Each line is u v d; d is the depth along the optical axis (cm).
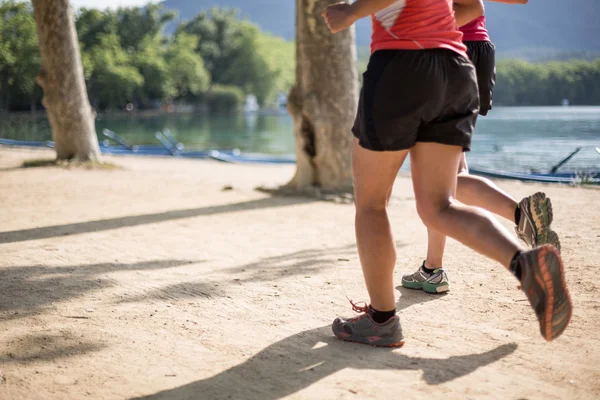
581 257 408
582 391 218
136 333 293
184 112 7944
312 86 790
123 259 448
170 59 8212
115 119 5388
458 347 263
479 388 222
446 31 240
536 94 4962
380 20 242
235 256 455
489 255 221
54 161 1181
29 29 5909
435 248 343
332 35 777
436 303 327
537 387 222
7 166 1182
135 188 881
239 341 279
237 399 220
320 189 798
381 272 258
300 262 431
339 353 261
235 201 756
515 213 284
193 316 317
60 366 255
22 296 357
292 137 2883
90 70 6819
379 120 238
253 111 8562
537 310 209
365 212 258
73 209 694
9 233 554
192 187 898
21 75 5912
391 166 247
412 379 231
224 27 10006
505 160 1422
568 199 686
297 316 313
